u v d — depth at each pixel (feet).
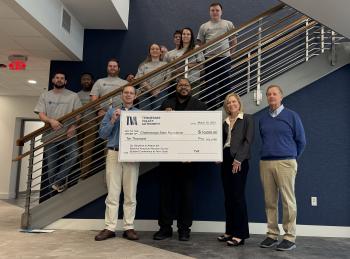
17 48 14.60
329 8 9.04
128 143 10.04
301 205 11.82
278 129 9.46
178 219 10.45
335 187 11.85
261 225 11.66
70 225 11.55
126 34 16.12
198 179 11.91
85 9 14.23
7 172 25.99
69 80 15.87
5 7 10.67
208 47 11.55
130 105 10.59
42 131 11.19
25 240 9.75
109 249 8.80
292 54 13.37
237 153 9.43
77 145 12.46
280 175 9.32
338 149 11.97
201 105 10.55
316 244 10.18
